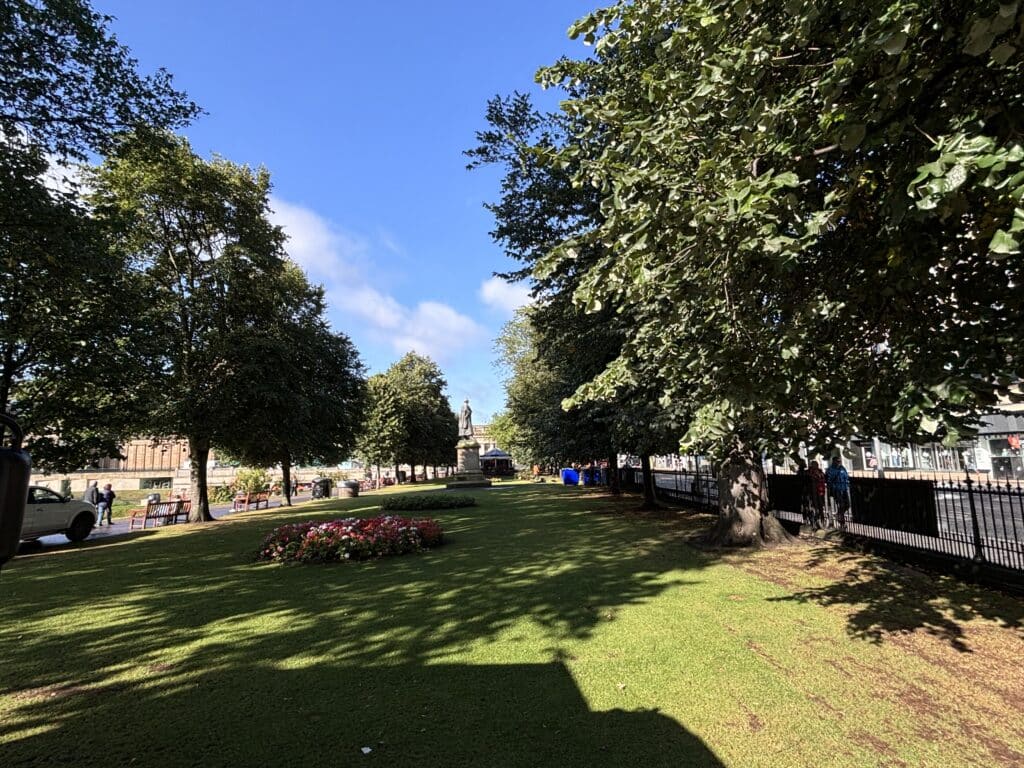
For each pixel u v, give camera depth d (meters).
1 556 1.76
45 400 14.47
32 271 11.52
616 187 3.24
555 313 13.72
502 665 4.60
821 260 3.78
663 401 4.92
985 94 2.81
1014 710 3.66
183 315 20.05
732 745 3.30
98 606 6.95
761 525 9.69
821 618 5.62
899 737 3.36
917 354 2.93
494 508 18.14
